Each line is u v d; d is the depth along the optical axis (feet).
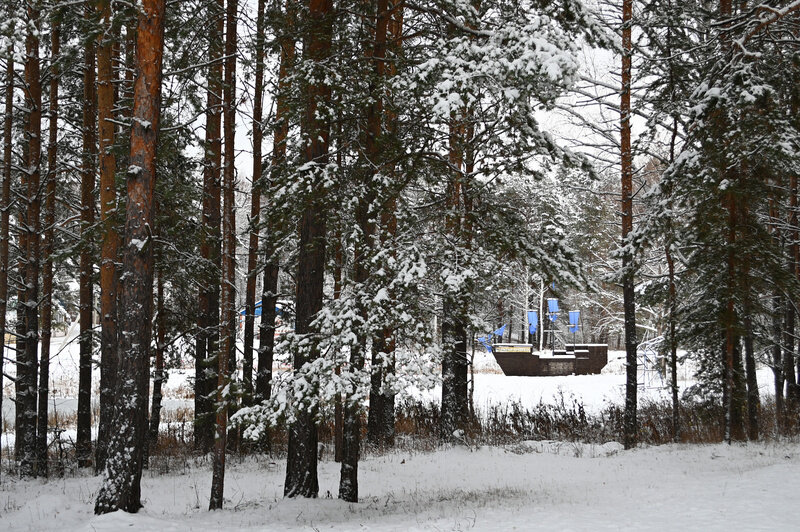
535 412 72.59
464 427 61.98
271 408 31.99
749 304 51.44
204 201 53.72
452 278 33.19
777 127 48.16
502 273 39.42
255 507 35.06
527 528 25.34
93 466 50.49
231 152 38.88
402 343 35.55
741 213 51.34
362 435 65.77
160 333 54.75
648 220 53.98
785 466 39.09
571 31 33.04
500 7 37.32
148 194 31.99
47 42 46.39
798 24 49.88
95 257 47.78
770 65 51.52
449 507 34.14
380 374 34.76
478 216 37.60
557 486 42.55
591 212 71.61
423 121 38.27
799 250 63.57
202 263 49.06
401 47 41.16
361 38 40.91
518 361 133.39
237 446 55.21
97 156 47.60
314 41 36.63
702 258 53.21
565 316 169.68
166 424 72.54
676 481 39.73
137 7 31.48
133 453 30.66
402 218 37.50
